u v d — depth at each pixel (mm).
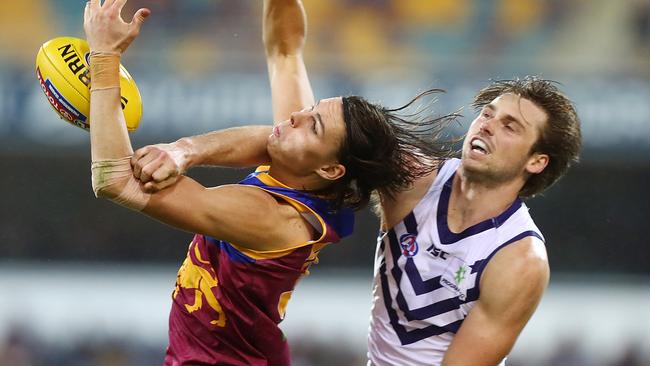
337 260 46312
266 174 14773
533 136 14828
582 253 48844
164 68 46031
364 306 43438
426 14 49812
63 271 46312
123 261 47594
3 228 47344
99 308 43844
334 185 14875
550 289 47375
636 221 48688
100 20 13234
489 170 14828
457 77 47438
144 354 42031
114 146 13156
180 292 15133
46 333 42375
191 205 13430
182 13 47469
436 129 16016
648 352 43000
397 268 15695
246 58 46781
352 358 41406
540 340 42656
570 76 47719
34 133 43250
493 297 14836
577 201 48719
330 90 45375
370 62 49062
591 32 49969
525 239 14992
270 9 17125
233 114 44531
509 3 50000
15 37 47688
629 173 48125
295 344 41500
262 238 14016
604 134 45438
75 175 47250
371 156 14656
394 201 15680
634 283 48156
